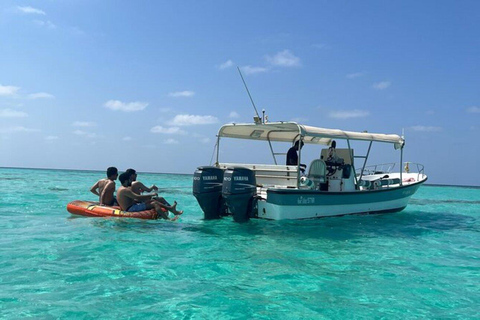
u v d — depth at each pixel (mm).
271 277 5266
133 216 9266
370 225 10070
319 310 4148
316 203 9547
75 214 9914
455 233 9680
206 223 9297
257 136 11422
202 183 9312
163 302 4234
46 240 7121
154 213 9492
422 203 20875
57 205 13203
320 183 10383
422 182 13367
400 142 12133
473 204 21266
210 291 4633
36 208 12148
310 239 7883
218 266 5727
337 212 10266
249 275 5328
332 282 5141
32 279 4883
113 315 3846
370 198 11172
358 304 4367
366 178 13102
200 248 6840
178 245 7023
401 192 12344
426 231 9742
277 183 9883
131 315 3861
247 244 7258
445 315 4129
